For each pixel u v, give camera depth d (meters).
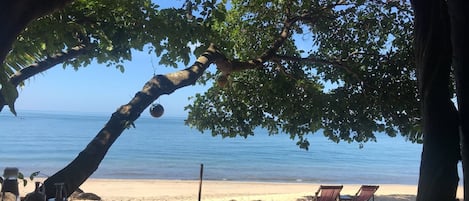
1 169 29.61
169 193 20.47
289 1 9.42
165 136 87.06
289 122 9.71
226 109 10.33
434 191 3.27
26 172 30.95
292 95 9.64
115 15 5.98
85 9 5.70
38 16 1.89
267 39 10.27
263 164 42.12
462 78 3.21
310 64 9.90
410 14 9.20
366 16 9.68
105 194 19.45
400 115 9.19
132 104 5.64
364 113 9.41
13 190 3.46
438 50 3.42
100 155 5.13
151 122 189.12
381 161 51.44
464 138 3.24
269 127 10.16
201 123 10.41
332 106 9.34
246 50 10.30
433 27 3.45
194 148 60.06
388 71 9.14
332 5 9.36
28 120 157.25
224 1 7.70
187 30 6.12
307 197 17.62
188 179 29.31
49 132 85.81
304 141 9.93
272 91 9.46
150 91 5.86
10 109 2.59
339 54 10.05
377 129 9.38
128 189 21.67
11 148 50.78
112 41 5.98
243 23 10.25
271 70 9.84
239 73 10.20
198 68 6.61
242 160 45.16
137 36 6.11
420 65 3.52
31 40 4.57
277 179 31.08
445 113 3.35
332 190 13.13
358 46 9.62
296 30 9.83
